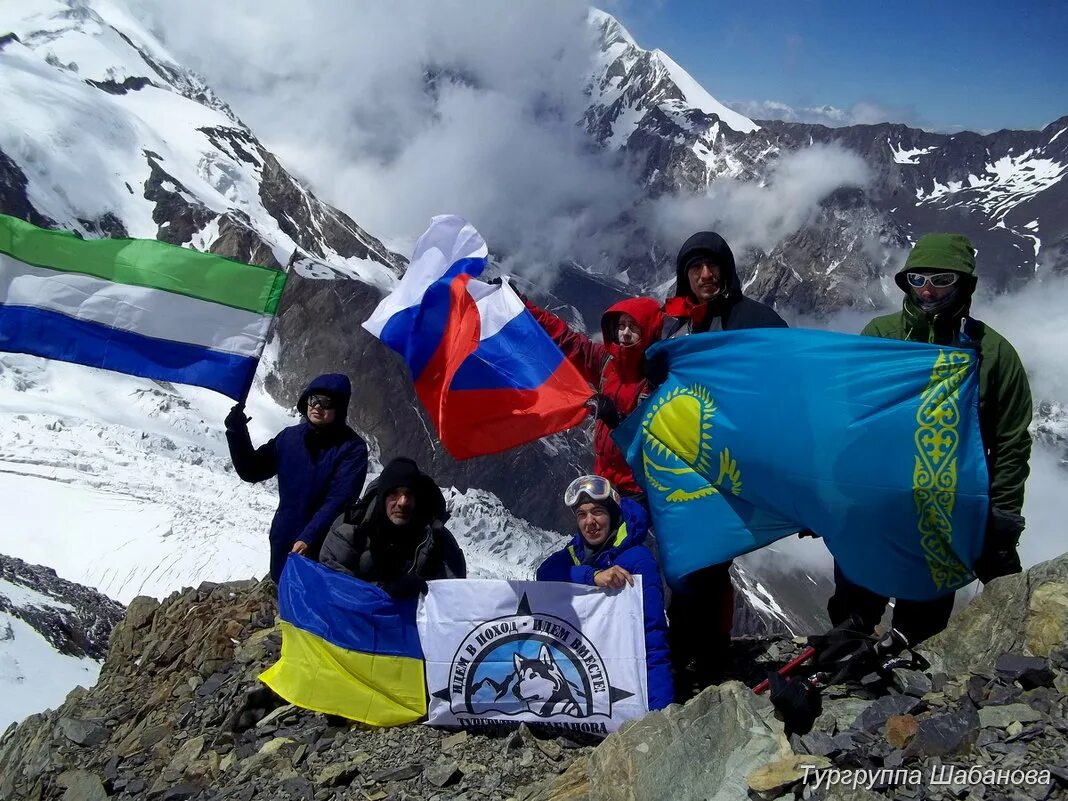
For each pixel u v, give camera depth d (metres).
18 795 3.88
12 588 17.11
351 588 3.62
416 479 3.59
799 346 3.13
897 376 3.00
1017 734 2.49
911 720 2.63
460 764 3.20
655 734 2.82
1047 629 2.83
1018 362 2.96
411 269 4.33
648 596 3.34
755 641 3.76
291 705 3.72
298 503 4.07
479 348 4.01
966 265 2.94
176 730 3.93
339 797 3.15
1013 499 2.96
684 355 3.32
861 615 3.25
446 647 3.50
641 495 3.57
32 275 4.30
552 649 3.39
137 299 4.29
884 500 2.99
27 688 13.12
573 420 3.80
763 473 3.16
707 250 3.22
